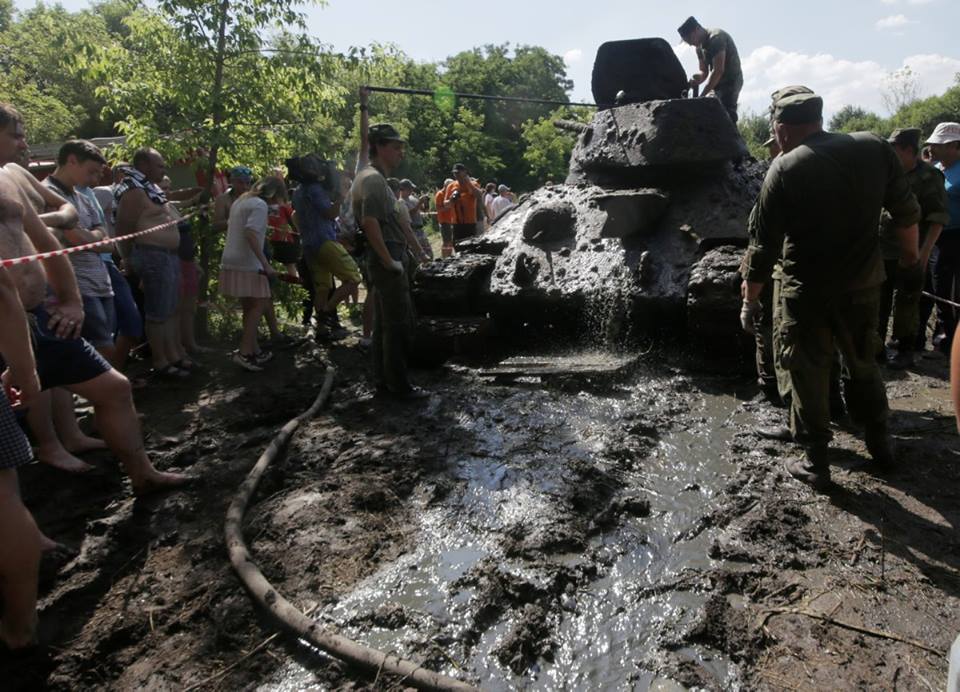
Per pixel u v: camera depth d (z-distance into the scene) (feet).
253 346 23.39
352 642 8.78
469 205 44.16
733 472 13.66
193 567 11.07
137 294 23.62
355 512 12.53
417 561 10.93
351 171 57.98
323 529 11.93
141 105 26.76
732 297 17.53
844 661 8.46
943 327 22.82
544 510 12.25
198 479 14.17
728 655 8.70
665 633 9.11
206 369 23.11
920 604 9.54
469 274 21.06
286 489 13.58
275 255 27.99
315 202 26.08
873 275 12.03
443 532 11.81
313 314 30.48
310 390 20.34
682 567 10.58
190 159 28.68
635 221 20.97
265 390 20.54
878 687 8.02
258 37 27.53
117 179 23.30
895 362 20.95
